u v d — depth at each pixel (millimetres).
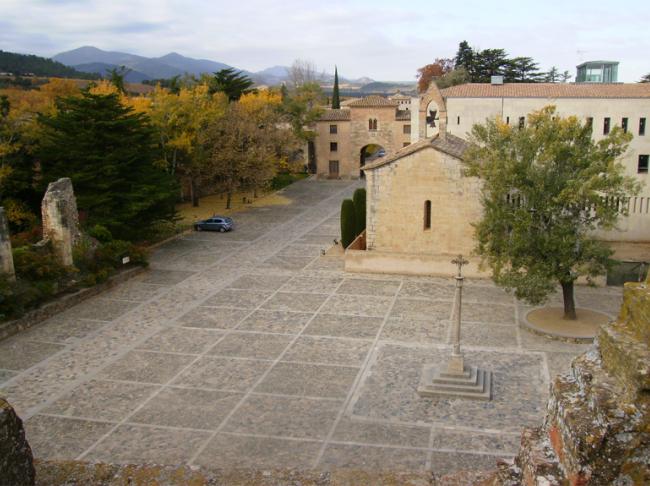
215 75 90750
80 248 36250
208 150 64062
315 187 82625
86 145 42625
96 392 22297
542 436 7320
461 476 8828
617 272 35281
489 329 28297
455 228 37719
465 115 49500
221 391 22219
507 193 28234
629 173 46844
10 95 68250
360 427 19406
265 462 17344
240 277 38500
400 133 87875
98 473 9219
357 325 29156
